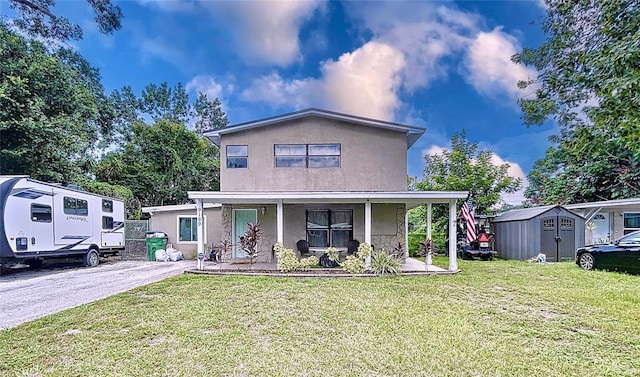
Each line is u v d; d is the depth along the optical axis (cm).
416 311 587
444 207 1664
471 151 1798
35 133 1369
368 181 1205
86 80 2294
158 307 608
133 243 1548
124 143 2711
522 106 801
